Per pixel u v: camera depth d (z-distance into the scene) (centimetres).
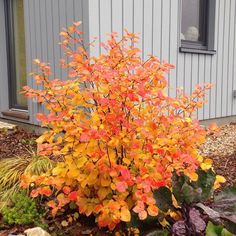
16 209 304
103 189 262
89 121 256
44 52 596
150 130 254
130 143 258
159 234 224
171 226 237
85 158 257
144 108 269
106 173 255
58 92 271
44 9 586
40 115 263
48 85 277
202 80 681
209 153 518
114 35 307
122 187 224
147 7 571
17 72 726
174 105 276
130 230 259
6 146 565
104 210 241
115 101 253
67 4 539
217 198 233
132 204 256
